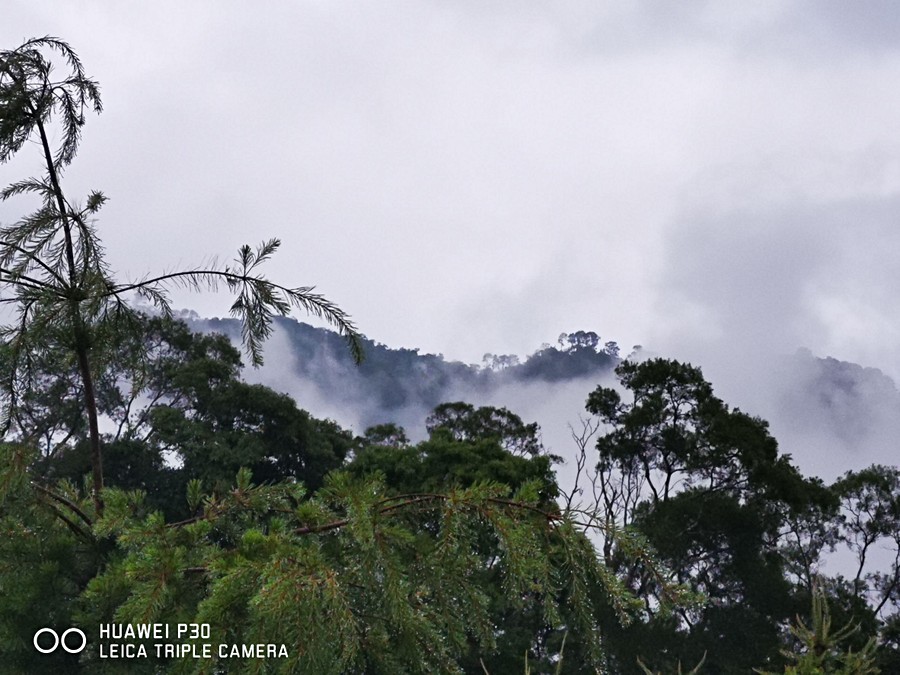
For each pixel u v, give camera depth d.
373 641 3.09
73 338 4.66
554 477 24.81
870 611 23.23
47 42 4.72
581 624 3.16
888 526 28.48
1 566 3.84
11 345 4.54
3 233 4.66
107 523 3.49
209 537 3.79
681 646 20.67
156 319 5.06
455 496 3.21
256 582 2.88
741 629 22.22
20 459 3.71
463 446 24.92
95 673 3.51
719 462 26.53
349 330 4.44
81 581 4.01
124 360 5.07
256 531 3.20
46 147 4.69
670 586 3.12
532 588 3.16
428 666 3.11
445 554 3.17
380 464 24.12
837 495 28.28
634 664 19.97
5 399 4.66
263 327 4.43
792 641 22.62
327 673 2.81
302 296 4.40
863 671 3.43
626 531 3.17
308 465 30.12
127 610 3.06
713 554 24.67
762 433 27.03
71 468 24.61
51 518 4.04
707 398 27.62
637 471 28.69
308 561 2.89
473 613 3.28
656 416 27.20
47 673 3.67
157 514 3.35
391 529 3.07
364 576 3.01
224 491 3.94
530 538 3.14
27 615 3.71
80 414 18.09
